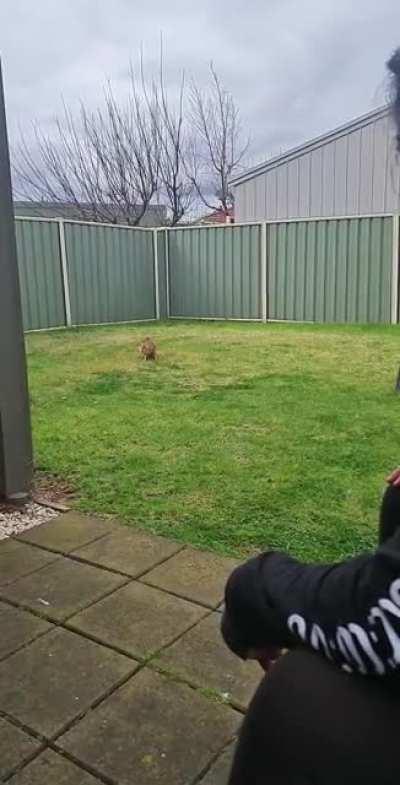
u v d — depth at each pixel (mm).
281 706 770
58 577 2197
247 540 2447
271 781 768
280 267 10281
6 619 1944
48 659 1744
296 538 2453
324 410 4426
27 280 9258
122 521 2664
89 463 3389
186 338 8414
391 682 679
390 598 650
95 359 6793
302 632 750
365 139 11539
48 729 1487
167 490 2986
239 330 9336
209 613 1951
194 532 2531
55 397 4973
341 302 9875
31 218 9180
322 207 12508
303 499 2838
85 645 1804
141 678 1658
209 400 4805
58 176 17016
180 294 11547
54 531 2582
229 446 3648
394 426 3986
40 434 3906
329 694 730
